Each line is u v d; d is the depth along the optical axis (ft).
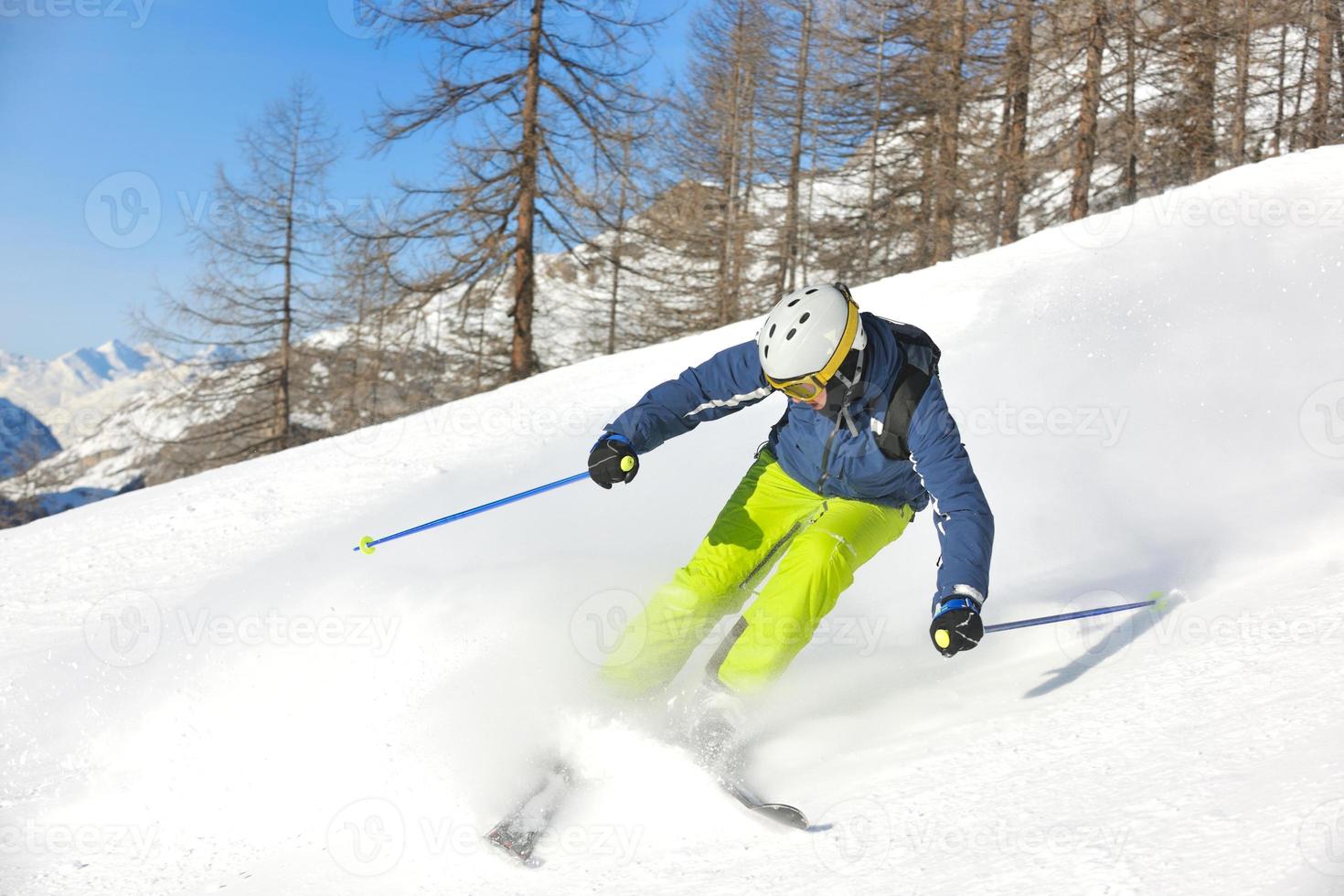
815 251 71.82
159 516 20.86
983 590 7.45
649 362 28.53
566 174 53.93
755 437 17.60
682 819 6.77
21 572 17.99
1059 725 6.60
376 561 13.65
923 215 66.64
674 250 71.10
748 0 75.61
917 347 8.39
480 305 55.77
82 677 11.37
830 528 8.52
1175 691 6.54
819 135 72.08
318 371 65.46
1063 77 57.52
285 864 7.70
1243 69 65.10
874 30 68.23
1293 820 4.38
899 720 7.82
